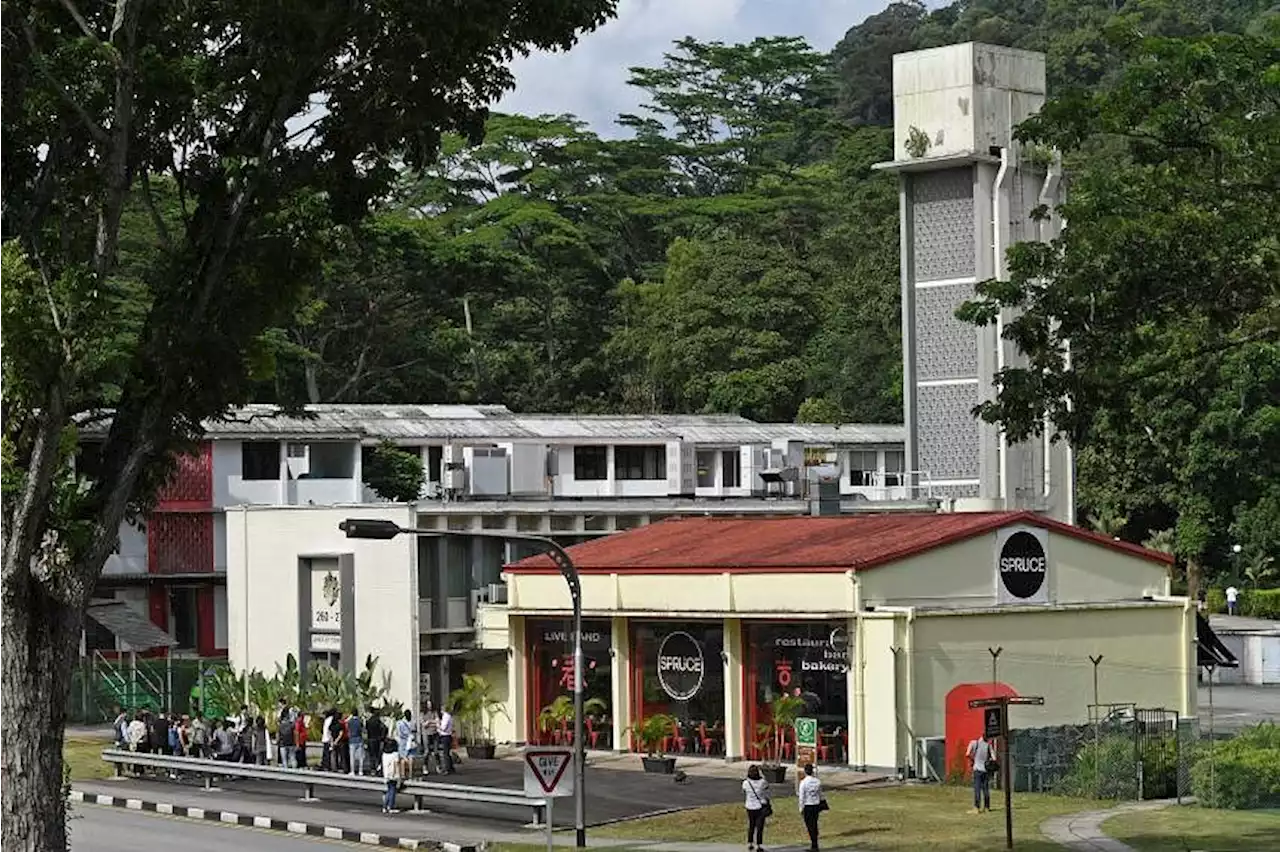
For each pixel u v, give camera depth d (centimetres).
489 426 9062
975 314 4009
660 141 14162
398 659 6319
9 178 2978
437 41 2945
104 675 7269
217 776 5750
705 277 12219
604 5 3059
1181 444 9681
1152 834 4362
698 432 9619
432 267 10812
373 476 8456
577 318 12488
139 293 7425
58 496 3017
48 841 3023
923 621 5438
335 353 10919
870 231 12162
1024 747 5319
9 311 2723
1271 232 3819
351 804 5275
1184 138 3875
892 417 11531
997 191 7612
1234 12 18088
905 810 4809
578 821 4453
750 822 4297
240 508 6794
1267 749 5062
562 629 6216
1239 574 9612
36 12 2925
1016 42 19175
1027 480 7700
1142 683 5938
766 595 5628
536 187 13188
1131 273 3828
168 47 2986
